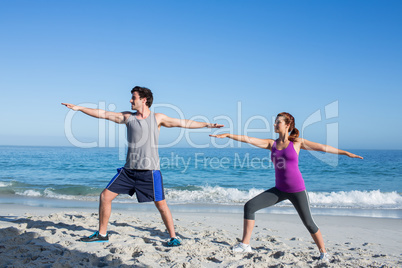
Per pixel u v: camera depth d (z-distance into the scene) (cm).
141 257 370
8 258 355
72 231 491
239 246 417
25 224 532
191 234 525
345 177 2188
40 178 1989
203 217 781
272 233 600
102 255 377
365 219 848
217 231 564
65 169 2514
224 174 2272
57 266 331
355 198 1295
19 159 3556
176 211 961
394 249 502
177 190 1459
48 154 4828
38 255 363
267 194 407
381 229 704
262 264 363
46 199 1195
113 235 466
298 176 387
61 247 401
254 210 411
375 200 1263
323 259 386
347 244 532
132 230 520
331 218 859
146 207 995
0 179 1917
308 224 388
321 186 1791
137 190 419
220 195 1348
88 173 2275
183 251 407
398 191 1602
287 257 396
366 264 368
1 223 553
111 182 421
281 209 1000
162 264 358
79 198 1230
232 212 952
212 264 370
